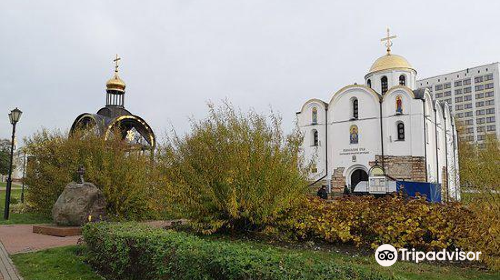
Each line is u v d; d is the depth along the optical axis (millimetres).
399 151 36281
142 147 17203
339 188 38594
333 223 10148
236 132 10914
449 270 7625
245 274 4688
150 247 6262
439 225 8930
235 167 10414
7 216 16906
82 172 13898
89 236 8305
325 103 40969
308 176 11469
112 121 27141
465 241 8227
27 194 18312
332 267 4688
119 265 7074
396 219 9320
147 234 6824
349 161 38719
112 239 7344
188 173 10883
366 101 38594
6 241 11062
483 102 102688
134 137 28938
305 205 11008
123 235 7059
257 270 4598
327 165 39812
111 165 15703
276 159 10680
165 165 11352
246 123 11109
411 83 43219
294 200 10703
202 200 10719
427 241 9211
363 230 9969
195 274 5277
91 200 12977
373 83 43812
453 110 107562
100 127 22453
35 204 17656
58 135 20125
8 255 9141
